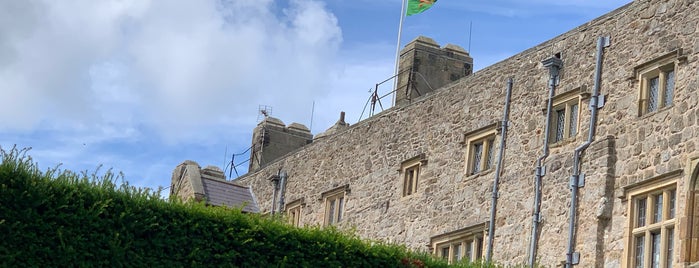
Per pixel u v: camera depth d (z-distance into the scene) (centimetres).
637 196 2777
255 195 4231
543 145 3078
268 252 2531
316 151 4003
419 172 3516
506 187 3169
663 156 2730
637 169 2792
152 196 2444
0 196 2262
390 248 2683
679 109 2720
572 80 3050
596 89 2961
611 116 2909
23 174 2305
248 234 2512
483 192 3244
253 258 2509
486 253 3159
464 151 3359
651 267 2694
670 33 2798
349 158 3828
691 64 2719
